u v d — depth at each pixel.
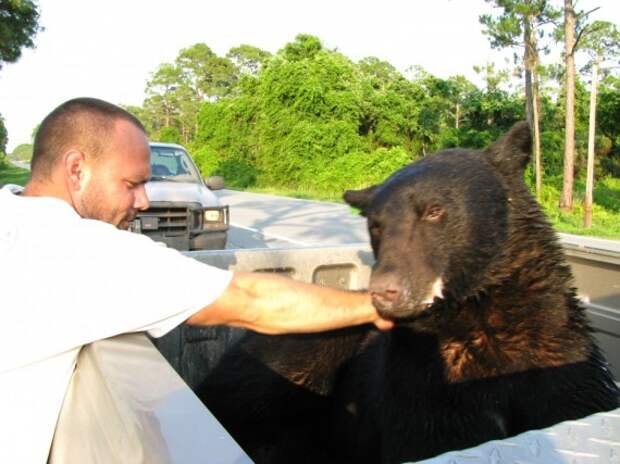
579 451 1.01
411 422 2.72
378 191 3.08
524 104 31.89
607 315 2.97
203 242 9.02
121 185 2.23
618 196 24.55
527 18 22.67
